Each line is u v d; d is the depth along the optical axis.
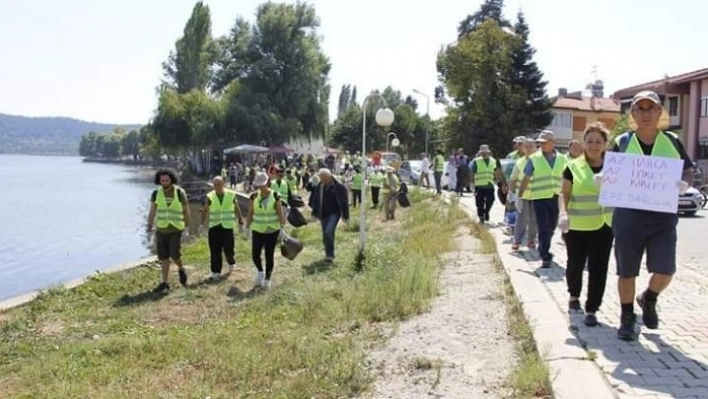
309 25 63.53
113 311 10.28
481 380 5.46
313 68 62.88
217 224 12.91
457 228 16.23
